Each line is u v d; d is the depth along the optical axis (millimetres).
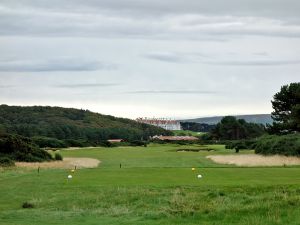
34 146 67000
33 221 21609
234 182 33062
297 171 42438
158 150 107688
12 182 36094
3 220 21922
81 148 116438
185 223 20203
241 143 111875
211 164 62062
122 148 119312
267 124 104125
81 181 35438
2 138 63719
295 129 99812
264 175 38406
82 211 24359
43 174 41875
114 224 20625
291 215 20031
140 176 38594
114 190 30188
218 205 23531
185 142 157375
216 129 181625
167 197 27328
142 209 24344
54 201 27578
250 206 22188
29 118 193125
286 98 105938
